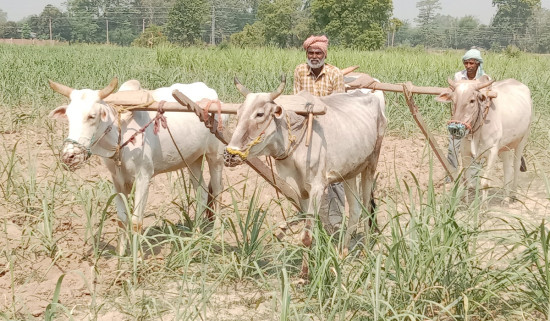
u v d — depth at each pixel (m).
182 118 6.12
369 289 4.79
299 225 6.69
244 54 21.52
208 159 6.66
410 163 9.54
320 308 4.53
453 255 5.21
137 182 5.70
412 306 4.41
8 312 4.66
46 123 10.30
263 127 4.91
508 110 7.62
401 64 20.14
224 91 13.54
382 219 6.89
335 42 82.06
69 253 5.71
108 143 5.43
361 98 5.98
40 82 14.02
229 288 5.24
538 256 4.83
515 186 8.00
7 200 6.61
